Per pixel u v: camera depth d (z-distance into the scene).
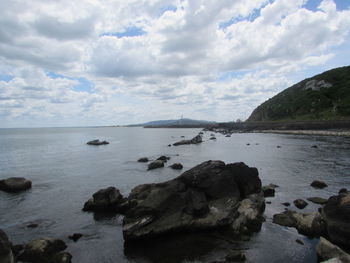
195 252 13.77
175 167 38.41
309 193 24.11
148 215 15.93
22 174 36.75
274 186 26.34
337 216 14.54
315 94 134.00
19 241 15.55
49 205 22.41
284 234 15.48
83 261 13.20
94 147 77.88
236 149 64.00
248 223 16.59
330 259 11.36
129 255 13.71
